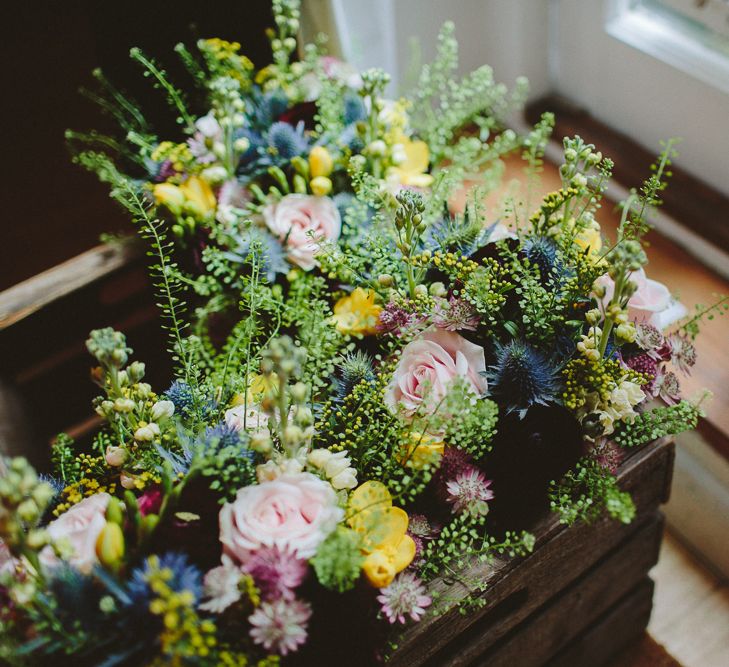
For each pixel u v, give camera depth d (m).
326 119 1.22
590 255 1.00
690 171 1.43
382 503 0.89
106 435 1.00
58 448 1.01
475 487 0.92
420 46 1.58
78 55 2.02
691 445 1.33
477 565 0.97
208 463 0.82
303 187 1.15
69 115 2.00
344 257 1.04
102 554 0.78
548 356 0.96
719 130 1.34
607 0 1.40
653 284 1.03
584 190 1.00
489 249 1.00
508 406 0.92
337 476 0.89
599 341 0.95
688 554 1.45
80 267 1.23
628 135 1.50
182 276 1.21
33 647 0.75
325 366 1.00
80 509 0.86
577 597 1.15
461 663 1.03
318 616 0.82
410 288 1.00
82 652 0.77
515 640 1.10
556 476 0.98
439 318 0.96
